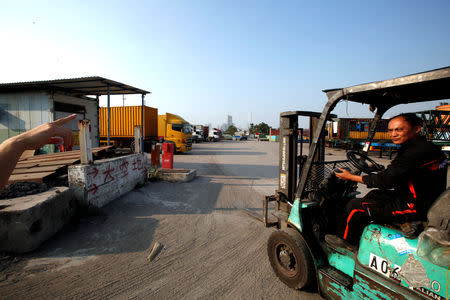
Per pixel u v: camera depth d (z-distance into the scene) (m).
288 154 3.43
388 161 16.56
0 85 10.34
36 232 3.71
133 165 7.11
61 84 10.58
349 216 2.50
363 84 2.36
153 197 6.67
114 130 19.62
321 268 2.75
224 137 62.34
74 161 5.92
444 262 1.68
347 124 22.17
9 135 11.29
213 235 4.62
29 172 5.47
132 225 4.79
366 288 2.23
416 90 2.50
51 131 0.77
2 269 3.20
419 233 1.97
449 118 13.27
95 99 13.48
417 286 1.87
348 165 3.49
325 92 2.77
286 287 3.15
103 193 5.53
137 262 3.59
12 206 3.62
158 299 2.85
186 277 3.30
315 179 3.35
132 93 12.70
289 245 3.02
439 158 2.05
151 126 19.72
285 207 3.49
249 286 3.16
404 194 2.12
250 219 5.48
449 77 1.85
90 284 3.04
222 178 9.83
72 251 3.75
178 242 4.27
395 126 2.21
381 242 2.14
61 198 4.35
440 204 1.77
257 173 11.39
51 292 2.86
